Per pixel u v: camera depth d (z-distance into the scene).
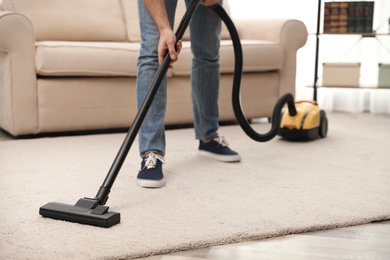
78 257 1.16
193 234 1.31
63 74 2.51
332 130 2.87
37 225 1.35
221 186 1.75
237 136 2.65
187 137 2.60
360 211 1.50
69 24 2.93
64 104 2.57
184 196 1.63
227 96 2.93
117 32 3.10
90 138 2.56
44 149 2.30
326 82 3.38
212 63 2.03
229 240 1.29
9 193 1.63
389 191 1.71
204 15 1.94
